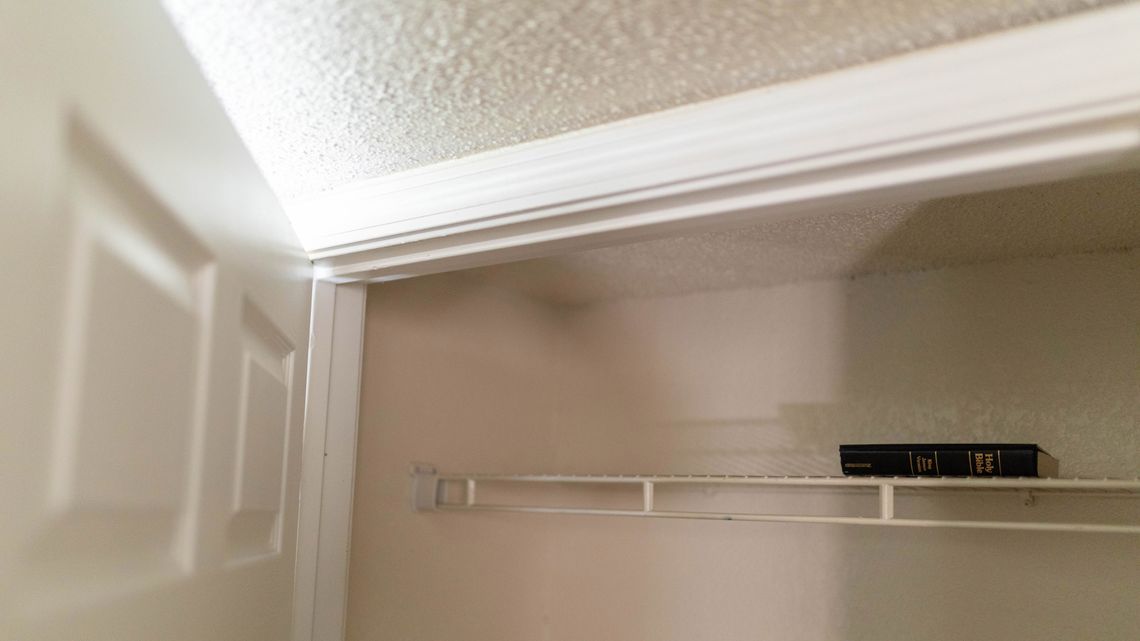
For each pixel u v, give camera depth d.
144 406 0.46
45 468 0.36
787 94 0.66
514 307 1.68
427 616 1.36
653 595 1.62
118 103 0.40
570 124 0.74
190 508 0.54
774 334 1.61
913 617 1.40
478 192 0.81
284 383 0.82
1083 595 1.29
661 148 0.71
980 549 1.37
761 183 0.68
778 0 0.54
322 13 0.56
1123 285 1.34
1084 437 1.33
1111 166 0.60
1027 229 1.23
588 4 0.55
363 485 1.24
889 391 1.49
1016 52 0.58
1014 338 1.41
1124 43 0.55
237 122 0.73
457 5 0.55
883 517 1.10
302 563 0.92
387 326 1.33
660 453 1.68
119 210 0.43
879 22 0.57
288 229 0.81
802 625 1.49
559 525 1.73
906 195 0.67
